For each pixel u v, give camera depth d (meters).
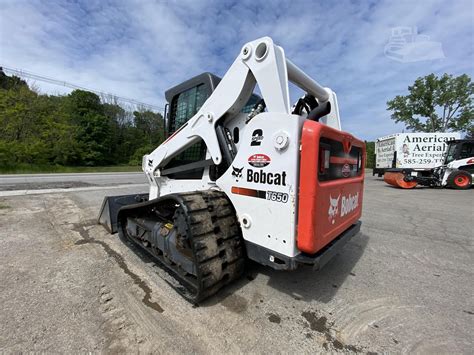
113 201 3.89
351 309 2.01
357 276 2.58
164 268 2.59
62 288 2.21
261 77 1.95
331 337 1.68
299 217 1.72
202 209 2.00
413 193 9.27
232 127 2.40
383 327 1.80
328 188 1.88
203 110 2.49
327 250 1.91
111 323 1.76
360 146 2.75
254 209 1.97
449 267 2.83
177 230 2.06
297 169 1.70
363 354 1.54
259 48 1.98
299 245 1.73
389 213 5.61
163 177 3.23
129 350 1.51
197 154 2.83
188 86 3.00
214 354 1.50
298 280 2.46
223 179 2.26
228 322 1.80
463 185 10.47
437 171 11.09
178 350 1.52
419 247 3.45
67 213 4.99
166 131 3.40
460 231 4.21
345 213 2.33
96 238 3.55
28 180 11.70
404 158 14.41
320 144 1.78
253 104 2.89
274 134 1.79
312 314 1.93
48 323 1.74
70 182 11.23
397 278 2.55
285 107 1.85
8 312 1.85
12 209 5.28
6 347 1.51
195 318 1.84
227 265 2.07
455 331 1.76
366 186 12.34
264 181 1.88
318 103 2.86
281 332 1.72
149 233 2.83
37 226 4.10
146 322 1.78
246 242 2.07
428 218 5.14
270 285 2.34
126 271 2.56
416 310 2.01
